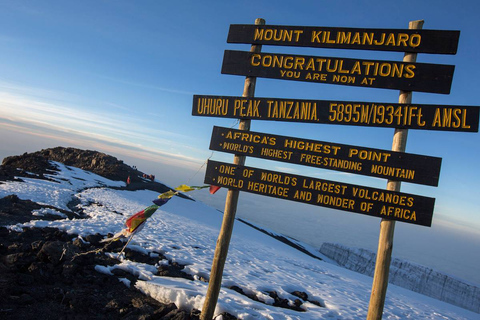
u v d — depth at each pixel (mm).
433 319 12883
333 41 5738
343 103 5566
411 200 5086
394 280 94562
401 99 5312
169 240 14789
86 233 11594
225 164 6309
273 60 6078
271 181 5980
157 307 7070
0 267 7230
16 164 37906
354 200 5438
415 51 5207
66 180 34000
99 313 6426
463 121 4805
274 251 26297
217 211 71812
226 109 6336
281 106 5953
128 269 8719
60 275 7617
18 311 5812
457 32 4961
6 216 12719
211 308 6156
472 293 82812
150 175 66000
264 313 7512
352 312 10039
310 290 11898
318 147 5734
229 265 13297
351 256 121938
